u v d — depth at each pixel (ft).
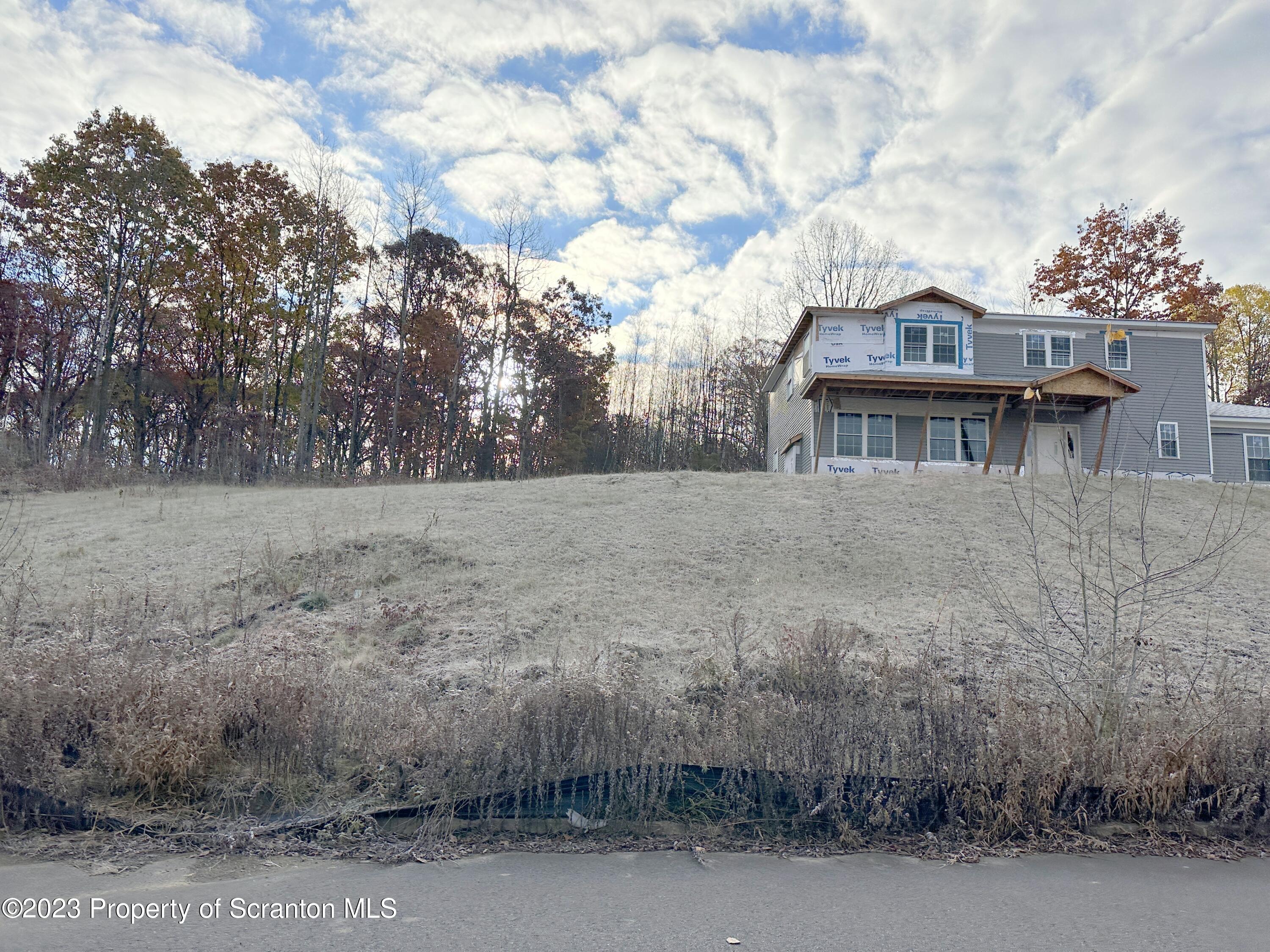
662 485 66.03
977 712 19.42
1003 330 88.99
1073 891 14.65
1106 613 38.68
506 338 150.00
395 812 17.06
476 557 46.19
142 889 13.93
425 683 27.22
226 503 61.57
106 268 109.40
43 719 17.51
